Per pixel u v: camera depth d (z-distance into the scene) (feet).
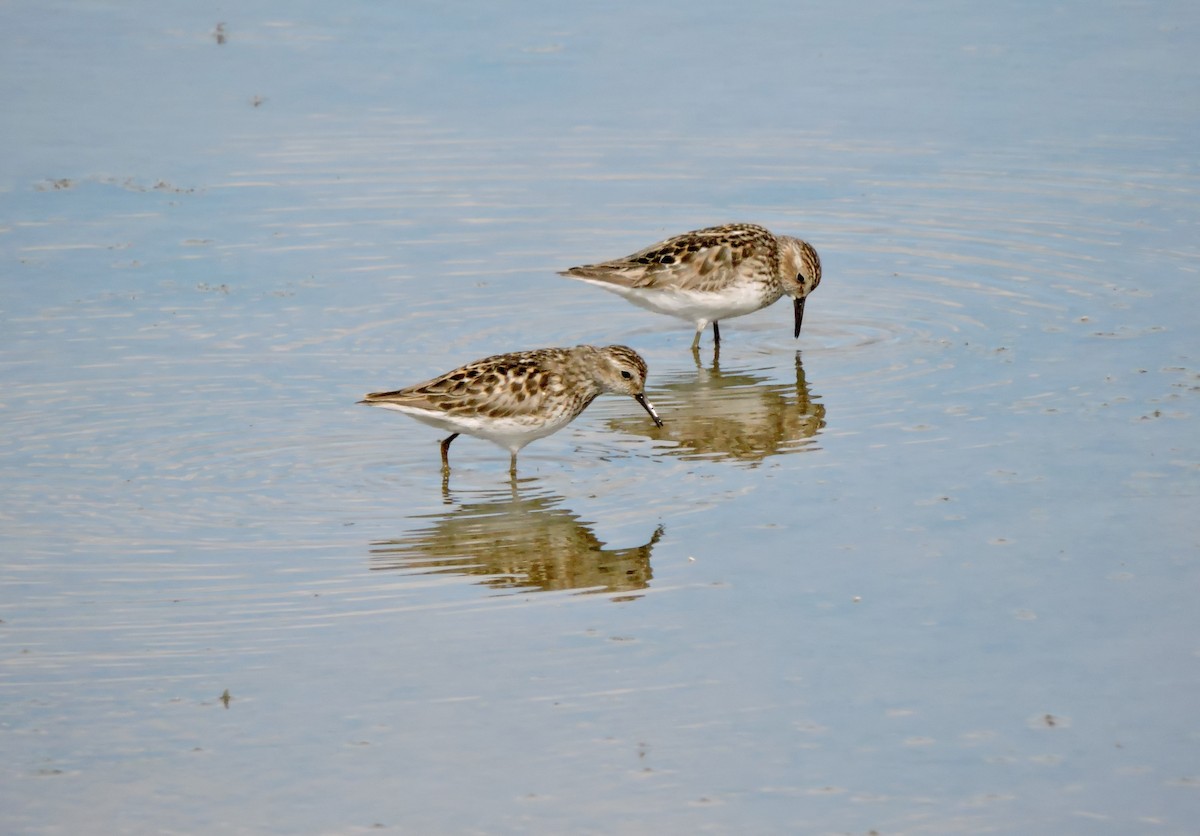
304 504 51.47
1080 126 88.17
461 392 52.60
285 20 105.50
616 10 107.14
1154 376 59.41
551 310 70.18
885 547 46.96
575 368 54.24
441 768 36.29
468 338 66.54
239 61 98.68
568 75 96.43
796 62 98.07
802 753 36.55
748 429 57.52
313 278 72.33
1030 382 59.72
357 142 88.07
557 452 56.29
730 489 51.96
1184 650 40.55
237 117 90.89
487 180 84.02
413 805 34.88
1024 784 35.19
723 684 39.60
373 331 66.74
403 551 47.91
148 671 40.75
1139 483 50.37
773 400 60.44
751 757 36.42
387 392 53.21
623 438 57.57
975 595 43.75
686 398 61.46
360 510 51.01
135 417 58.08
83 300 68.95
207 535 49.03
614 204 81.05
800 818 34.19
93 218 78.07
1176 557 45.44
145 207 79.66
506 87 94.73
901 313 69.15
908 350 64.69
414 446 56.59
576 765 36.29
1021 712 37.99
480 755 36.76
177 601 44.65
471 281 72.84
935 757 36.24
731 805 34.68
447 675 40.45
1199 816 33.94
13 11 107.04
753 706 38.58
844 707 38.42
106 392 60.18
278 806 34.91
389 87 94.79
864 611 43.11
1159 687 38.86
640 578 45.65
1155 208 78.28
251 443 56.13
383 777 35.96
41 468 53.88
